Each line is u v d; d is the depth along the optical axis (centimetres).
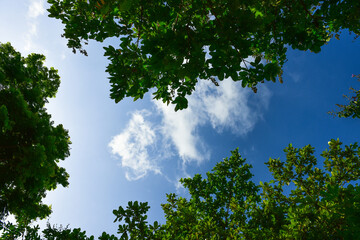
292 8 329
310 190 725
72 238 479
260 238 594
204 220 825
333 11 322
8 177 347
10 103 352
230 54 243
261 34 372
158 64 250
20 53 611
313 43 347
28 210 485
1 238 497
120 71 373
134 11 370
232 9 228
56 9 406
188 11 254
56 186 536
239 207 863
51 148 374
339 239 429
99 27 386
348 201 274
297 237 470
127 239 490
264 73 259
